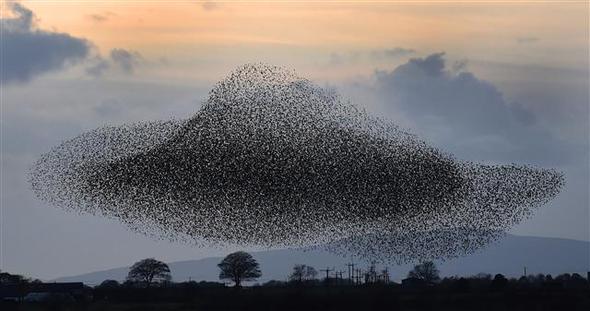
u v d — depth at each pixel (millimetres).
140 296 72062
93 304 72938
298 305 64000
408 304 66938
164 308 67938
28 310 74750
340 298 64750
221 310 65438
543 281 73812
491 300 68312
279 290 65625
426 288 70125
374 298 65000
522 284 72125
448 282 71000
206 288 71625
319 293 65375
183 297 70438
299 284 67688
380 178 67750
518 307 68312
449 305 67750
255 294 65062
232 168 66312
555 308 68438
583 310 67812
